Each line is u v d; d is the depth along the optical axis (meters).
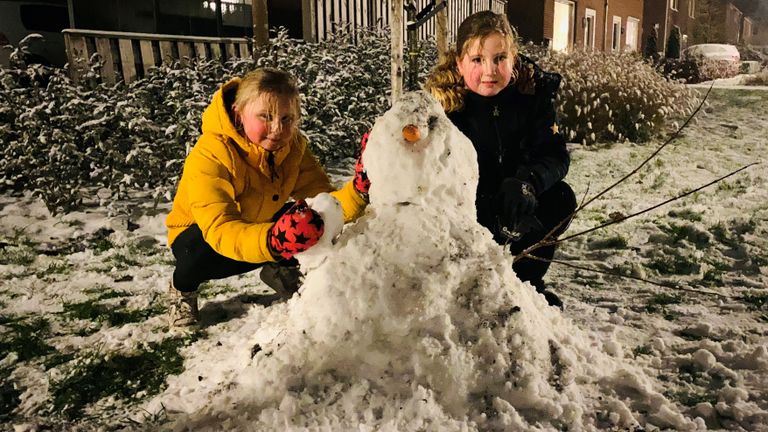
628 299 3.16
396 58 4.48
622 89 9.20
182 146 5.55
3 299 3.30
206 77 6.36
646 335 2.69
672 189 5.96
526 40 21.03
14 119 5.45
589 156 7.94
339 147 6.96
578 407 1.91
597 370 2.18
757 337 2.62
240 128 2.47
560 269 3.71
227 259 2.74
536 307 2.33
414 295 1.86
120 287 3.49
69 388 2.34
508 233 2.59
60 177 5.11
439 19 7.40
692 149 8.54
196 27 10.70
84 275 3.69
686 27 40.88
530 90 2.84
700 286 3.36
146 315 3.07
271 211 2.72
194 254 2.68
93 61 6.16
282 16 11.17
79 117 5.44
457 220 2.01
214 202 2.31
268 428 1.78
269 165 2.61
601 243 4.18
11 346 2.73
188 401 2.13
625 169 7.09
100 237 4.49
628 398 2.07
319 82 6.67
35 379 2.45
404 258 1.88
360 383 1.84
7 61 8.45
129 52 6.54
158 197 5.01
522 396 1.91
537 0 22.59
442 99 2.84
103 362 2.55
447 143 1.98
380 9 11.12
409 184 1.94
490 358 1.92
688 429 1.93
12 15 8.68
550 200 3.08
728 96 13.31
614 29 30.05
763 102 12.48
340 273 1.88
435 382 1.85
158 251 4.21
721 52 24.72
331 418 1.79
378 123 1.99
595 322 2.82
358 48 8.12
